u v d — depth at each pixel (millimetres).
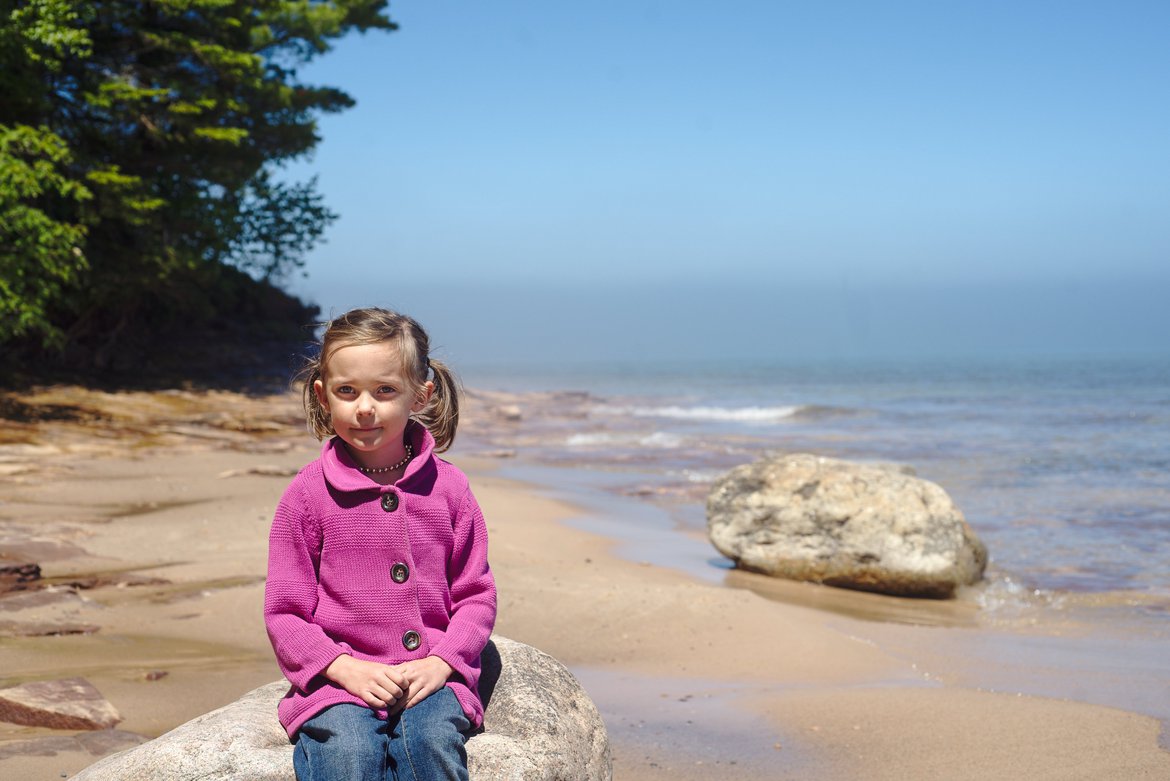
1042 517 14070
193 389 28625
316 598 3023
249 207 30688
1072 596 9711
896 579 9953
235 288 37438
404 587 2988
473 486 17031
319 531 3023
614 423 32438
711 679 6617
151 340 33875
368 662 2900
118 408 23766
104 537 10570
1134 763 5070
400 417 3029
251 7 28969
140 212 24453
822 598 9812
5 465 15516
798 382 75250
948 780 4879
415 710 2875
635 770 4980
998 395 49250
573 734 3398
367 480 3021
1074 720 5742
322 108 32188
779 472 10945
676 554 11930
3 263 19688
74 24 24688
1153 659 7273
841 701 6117
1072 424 30016
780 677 6684
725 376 97250
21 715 5156
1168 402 40656
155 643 6848
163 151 27250
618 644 7359
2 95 22406
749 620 7852
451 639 3000
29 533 10492
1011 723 5703
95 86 24891
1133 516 14062
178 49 26172
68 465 16078
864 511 10328
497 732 3230
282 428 23219
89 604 7746
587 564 10672
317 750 2803
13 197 19578
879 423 31812
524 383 87562
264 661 6430
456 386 3434
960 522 10219
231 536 10750
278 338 37875
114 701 5535
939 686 6484
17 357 27797
